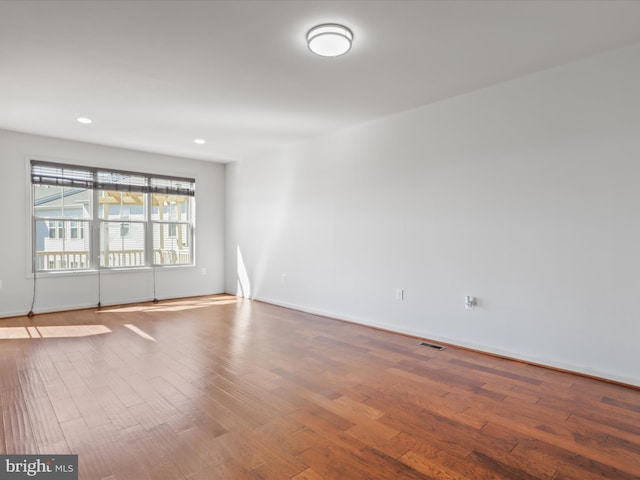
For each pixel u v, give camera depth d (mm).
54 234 5098
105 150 5484
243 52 2740
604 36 2549
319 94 3576
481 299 3492
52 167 5023
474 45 2656
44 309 4988
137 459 1809
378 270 4355
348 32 2436
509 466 1783
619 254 2758
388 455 1866
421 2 2139
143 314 5004
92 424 2131
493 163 3400
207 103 3787
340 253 4797
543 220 3113
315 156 5125
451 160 3693
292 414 2275
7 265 4715
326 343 3752
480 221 3492
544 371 3014
